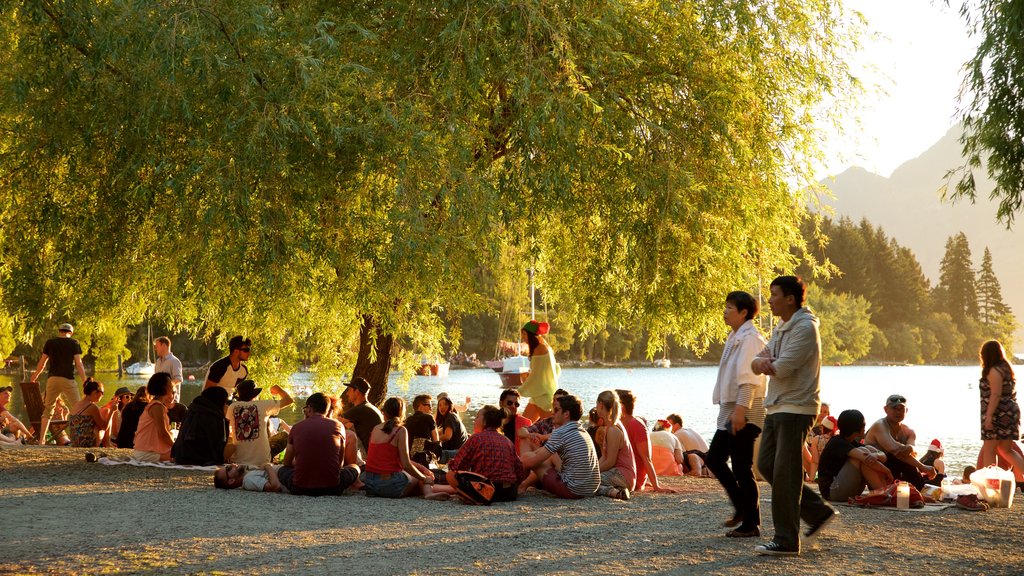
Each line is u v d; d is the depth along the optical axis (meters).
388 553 5.91
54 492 8.77
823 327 137.12
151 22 8.81
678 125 11.52
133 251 11.15
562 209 11.09
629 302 13.99
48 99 9.48
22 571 5.29
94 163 10.04
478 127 11.51
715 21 11.36
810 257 13.82
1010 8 8.61
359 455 10.23
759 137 12.18
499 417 9.15
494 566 5.51
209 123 9.32
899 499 8.36
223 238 9.56
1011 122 9.13
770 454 6.09
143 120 9.12
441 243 9.57
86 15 9.13
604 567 5.50
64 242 10.13
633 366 122.25
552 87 10.05
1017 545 6.34
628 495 9.20
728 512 8.01
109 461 11.25
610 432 9.62
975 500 8.29
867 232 179.62
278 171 9.14
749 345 6.53
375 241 9.86
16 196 10.45
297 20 9.93
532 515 7.83
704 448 12.70
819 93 12.85
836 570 5.45
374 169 9.64
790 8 12.63
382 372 15.00
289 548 6.05
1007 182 9.24
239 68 8.98
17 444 13.63
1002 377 10.03
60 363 14.98
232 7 9.07
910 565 5.61
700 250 11.94
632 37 11.58
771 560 5.73
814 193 13.80
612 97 11.05
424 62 10.39
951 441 29.33
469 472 8.70
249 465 10.78
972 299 195.75
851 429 8.89
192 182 9.08
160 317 15.08
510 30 10.41
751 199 11.87
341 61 9.99
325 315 15.77
